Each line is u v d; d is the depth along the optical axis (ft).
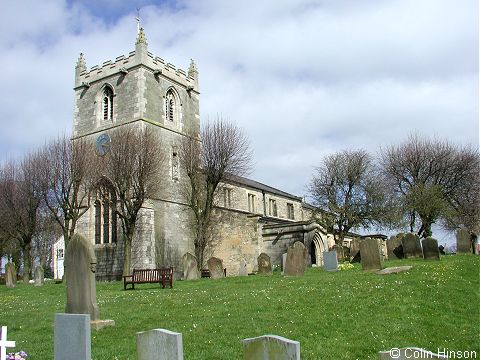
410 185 150.82
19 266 168.25
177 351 22.48
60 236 193.16
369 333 34.73
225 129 117.80
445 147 152.87
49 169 110.01
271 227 126.82
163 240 115.14
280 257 123.54
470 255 80.79
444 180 151.33
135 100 119.65
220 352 30.42
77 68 132.57
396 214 146.82
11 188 119.65
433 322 37.52
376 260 65.10
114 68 125.39
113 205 112.78
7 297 73.00
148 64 123.13
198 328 36.45
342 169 153.58
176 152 124.98
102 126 123.75
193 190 115.55
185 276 83.10
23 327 40.70
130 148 105.60
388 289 47.52
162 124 123.65
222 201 133.08
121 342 33.68
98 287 80.12
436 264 64.23
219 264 84.33
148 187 106.52
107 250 115.14
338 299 44.52
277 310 41.88
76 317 27.04
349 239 163.63
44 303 57.26
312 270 80.43
